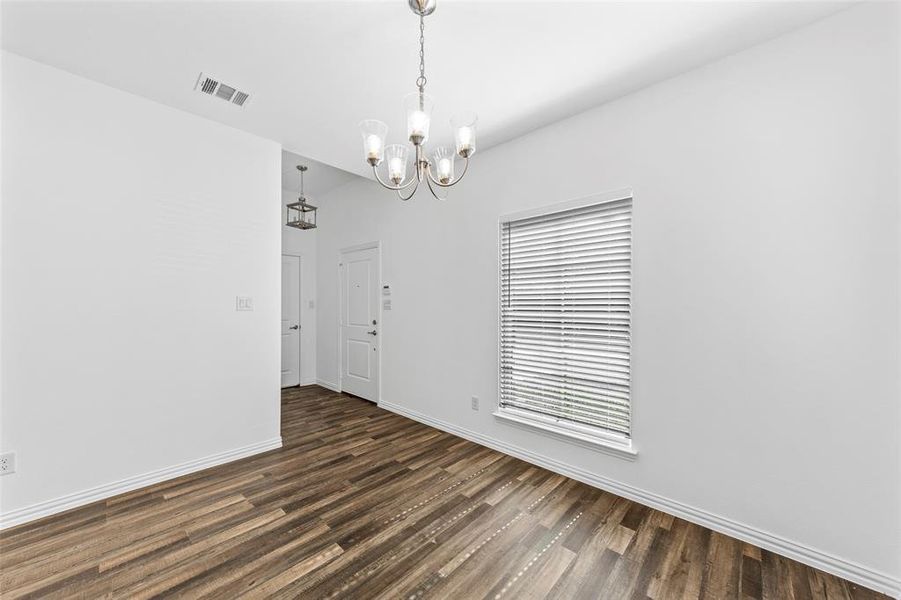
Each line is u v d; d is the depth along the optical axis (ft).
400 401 13.10
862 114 5.27
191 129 8.59
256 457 9.45
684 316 6.86
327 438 10.80
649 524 6.64
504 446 9.77
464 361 10.84
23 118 6.61
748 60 6.20
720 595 5.05
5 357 6.41
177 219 8.41
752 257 6.15
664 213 7.09
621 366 7.74
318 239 17.95
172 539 6.12
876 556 5.16
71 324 7.05
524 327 9.41
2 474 6.37
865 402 5.25
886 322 5.12
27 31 5.92
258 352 9.75
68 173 7.04
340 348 16.38
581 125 8.29
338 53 6.45
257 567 5.49
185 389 8.50
